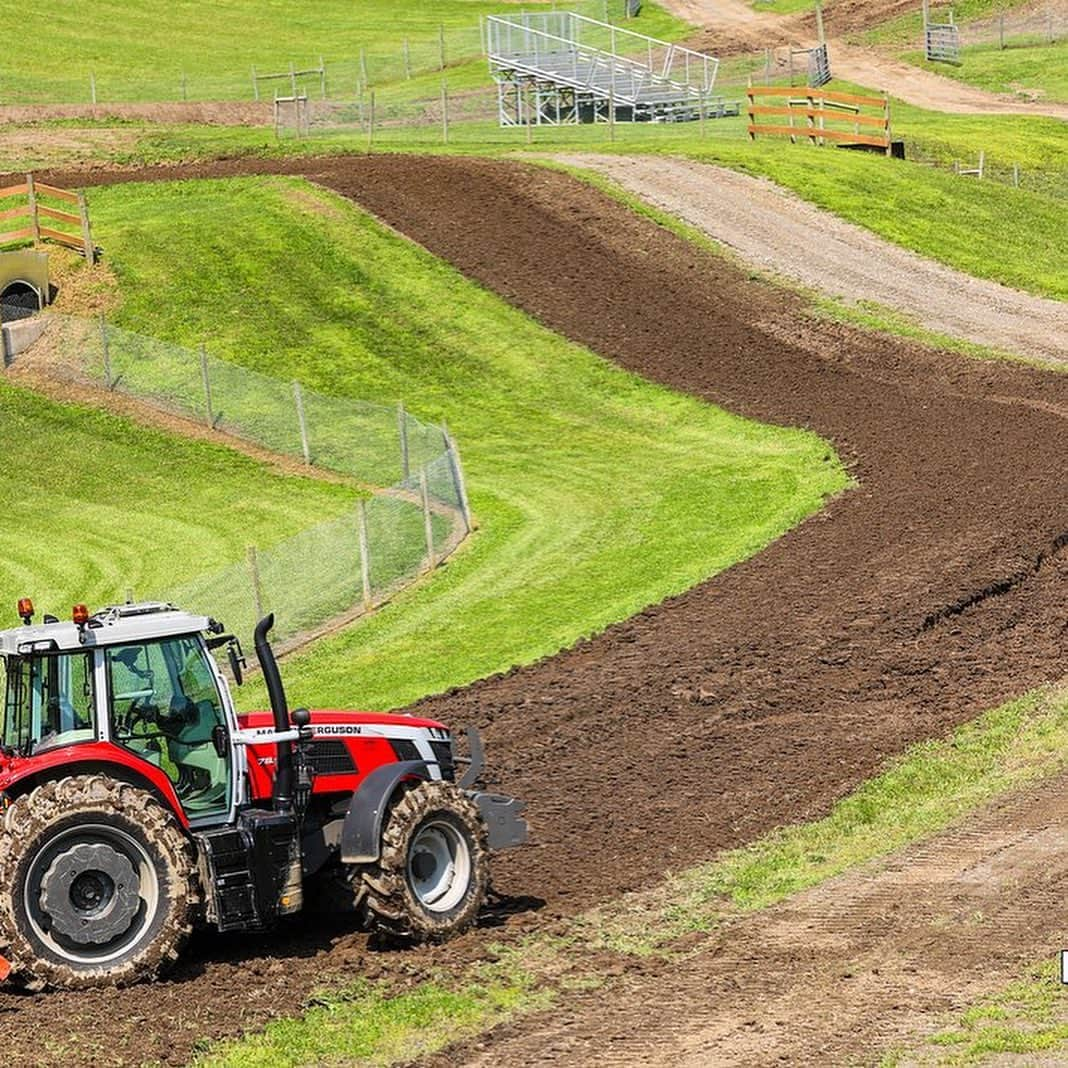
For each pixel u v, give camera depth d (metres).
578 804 49.75
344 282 130.75
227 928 36.88
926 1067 29.84
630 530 90.44
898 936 37.34
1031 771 50.38
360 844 37.56
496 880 43.31
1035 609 70.06
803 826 46.56
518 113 195.25
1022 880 40.66
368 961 37.19
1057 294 137.62
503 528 93.00
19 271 124.88
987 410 106.94
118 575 90.38
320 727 40.09
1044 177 179.88
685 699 60.12
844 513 87.19
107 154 173.88
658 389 116.19
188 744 37.78
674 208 146.12
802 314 128.38
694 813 48.25
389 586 84.94
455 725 59.75
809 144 172.38
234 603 78.38
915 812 47.41
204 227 137.38
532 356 121.62
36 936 34.91
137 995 34.91
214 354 120.00
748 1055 30.86
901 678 61.91
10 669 37.94
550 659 69.50
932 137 185.12
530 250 136.62
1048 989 33.34
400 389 117.44
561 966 36.53
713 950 37.19
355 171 151.00
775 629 68.75
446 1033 32.62
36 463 108.00
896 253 142.50
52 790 35.09
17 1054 31.48
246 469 106.06
